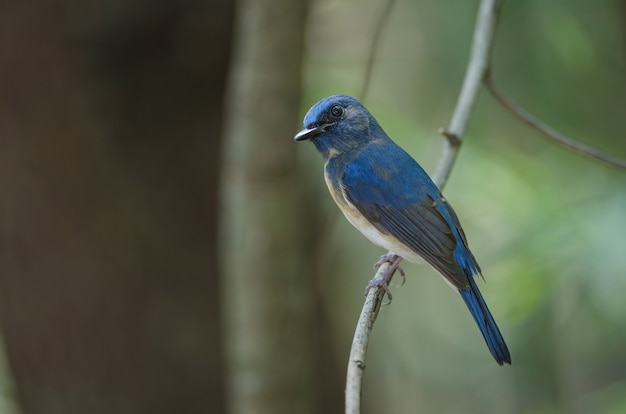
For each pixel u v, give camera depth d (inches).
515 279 434.6
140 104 475.8
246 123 403.2
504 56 449.4
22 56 460.1
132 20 459.5
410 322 657.6
